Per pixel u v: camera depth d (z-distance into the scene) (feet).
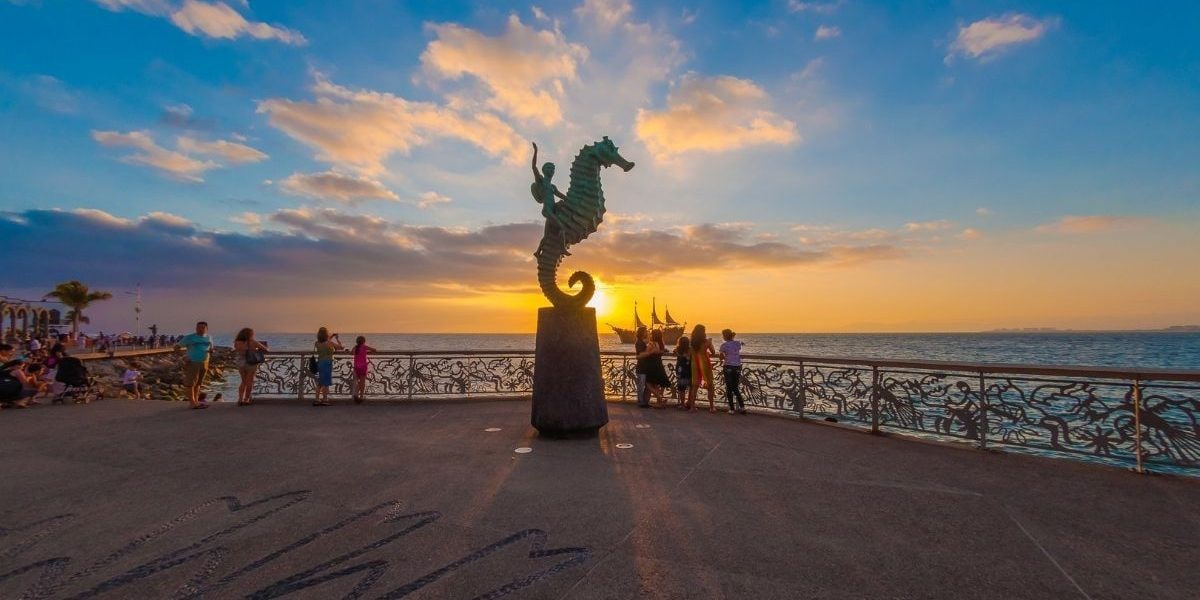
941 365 22.61
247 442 23.62
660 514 14.17
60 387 38.11
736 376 30.89
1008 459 19.66
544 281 25.49
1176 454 17.16
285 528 13.41
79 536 13.01
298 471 18.71
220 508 14.93
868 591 10.00
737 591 9.99
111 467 19.42
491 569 10.99
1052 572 10.74
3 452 21.90
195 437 24.76
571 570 10.91
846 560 11.32
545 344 24.64
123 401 37.76
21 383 34.37
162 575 10.92
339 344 37.35
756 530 13.03
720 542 12.30
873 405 25.11
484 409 32.96
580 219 25.85
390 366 37.50
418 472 18.51
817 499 15.33
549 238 25.85
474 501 15.33
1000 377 21.20
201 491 16.48
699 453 21.08
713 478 17.56
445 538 12.66
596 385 24.64
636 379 34.65
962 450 21.17
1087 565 11.06
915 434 23.90
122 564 11.44
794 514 14.12
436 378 37.32
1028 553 11.65
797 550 11.84
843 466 18.95
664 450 21.66
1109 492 15.78
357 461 20.12
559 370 24.16
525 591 10.05
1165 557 11.43
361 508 14.83
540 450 21.81
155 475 18.30
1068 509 14.39
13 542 12.69
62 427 27.37
